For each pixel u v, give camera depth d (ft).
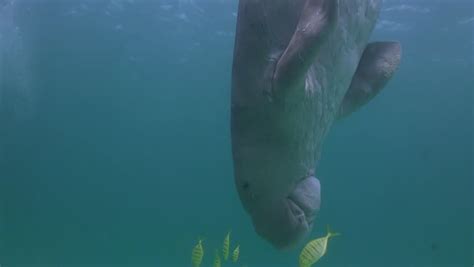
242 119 12.05
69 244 254.88
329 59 13.09
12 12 103.45
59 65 133.69
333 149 233.55
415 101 157.79
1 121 180.65
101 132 215.10
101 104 175.32
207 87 156.25
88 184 323.78
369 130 196.34
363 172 281.13
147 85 155.22
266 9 12.14
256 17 12.12
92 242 269.85
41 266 145.38
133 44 121.19
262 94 11.84
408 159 244.63
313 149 13.28
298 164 12.53
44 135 206.08
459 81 135.44
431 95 150.82
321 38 10.66
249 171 11.97
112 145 237.25
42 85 149.59
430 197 314.96
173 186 343.05
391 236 350.43
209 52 125.49
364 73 16.40
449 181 271.49
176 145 245.45
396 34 100.94
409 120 181.16
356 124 186.29
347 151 236.63
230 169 209.56
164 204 368.27
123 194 337.31
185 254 232.53
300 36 10.95
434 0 87.51
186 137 229.25
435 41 104.78
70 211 320.09
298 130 12.20
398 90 146.30
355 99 16.19
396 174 279.49
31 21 107.45
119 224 371.15
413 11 91.15
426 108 165.17
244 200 12.22
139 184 342.85
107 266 167.94
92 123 198.80
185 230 327.26
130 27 111.65
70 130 204.54
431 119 179.22
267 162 12.04
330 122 13.98
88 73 141.38
